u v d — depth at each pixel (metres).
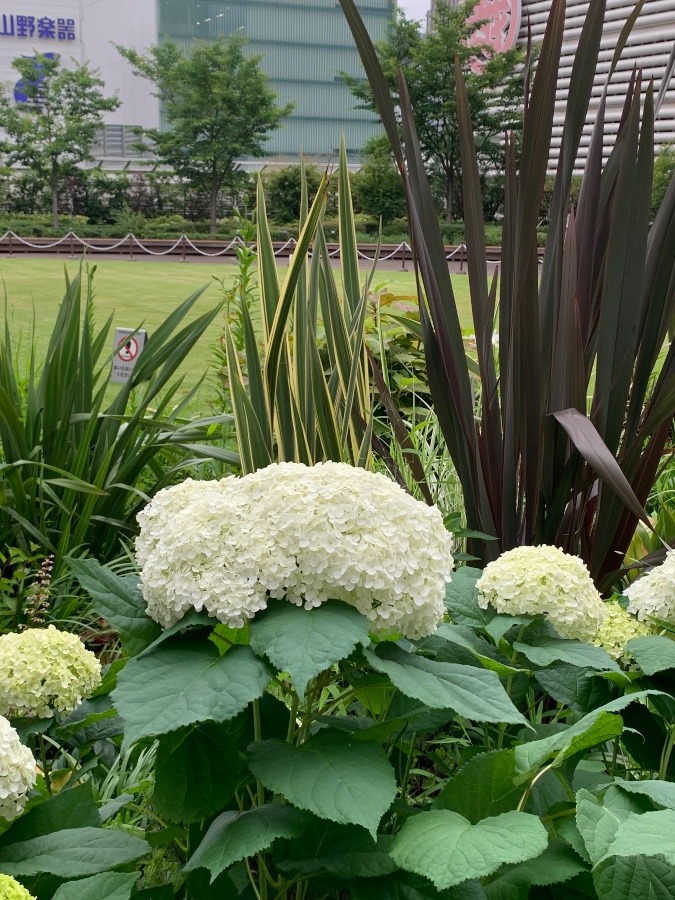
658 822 0.94
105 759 1.72
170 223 34.25
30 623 2.53
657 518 2.87
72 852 1.13
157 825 1.63
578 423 2.02
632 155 2.14
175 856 1.52
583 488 2.26
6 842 1.19
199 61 35.06
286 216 29.17
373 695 1.41
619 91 20.92
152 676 1.08
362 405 2.72
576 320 2.21
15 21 50.16
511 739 1.65
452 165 32.16
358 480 1.25
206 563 1.17
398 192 28.19
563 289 2.33
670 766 1.43
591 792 1.26
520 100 31.12
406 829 1.06
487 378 2.31
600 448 1.94
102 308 11.63
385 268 17.36
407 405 4.59
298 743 1.33
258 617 1.17
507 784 1.19
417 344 4.65
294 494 1.19
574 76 2.12
